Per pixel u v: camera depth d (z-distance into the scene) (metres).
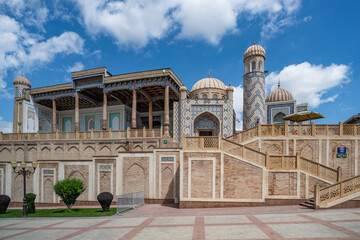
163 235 6.27
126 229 7.18
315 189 9.52
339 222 6.95
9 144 21.44
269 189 10.97
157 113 27.83
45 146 20.45
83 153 19.39
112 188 13.96
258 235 5.91
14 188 15.94
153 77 20.20
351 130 13.52
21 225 8.65
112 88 21.88
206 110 18.75
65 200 12.16
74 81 23.44
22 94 25.95
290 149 13.67
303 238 5.54
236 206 10.95
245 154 11.25
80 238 6.34
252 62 20.39
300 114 14.62
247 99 19.92
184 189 11.40
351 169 13.24
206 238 5.81
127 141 18.23
